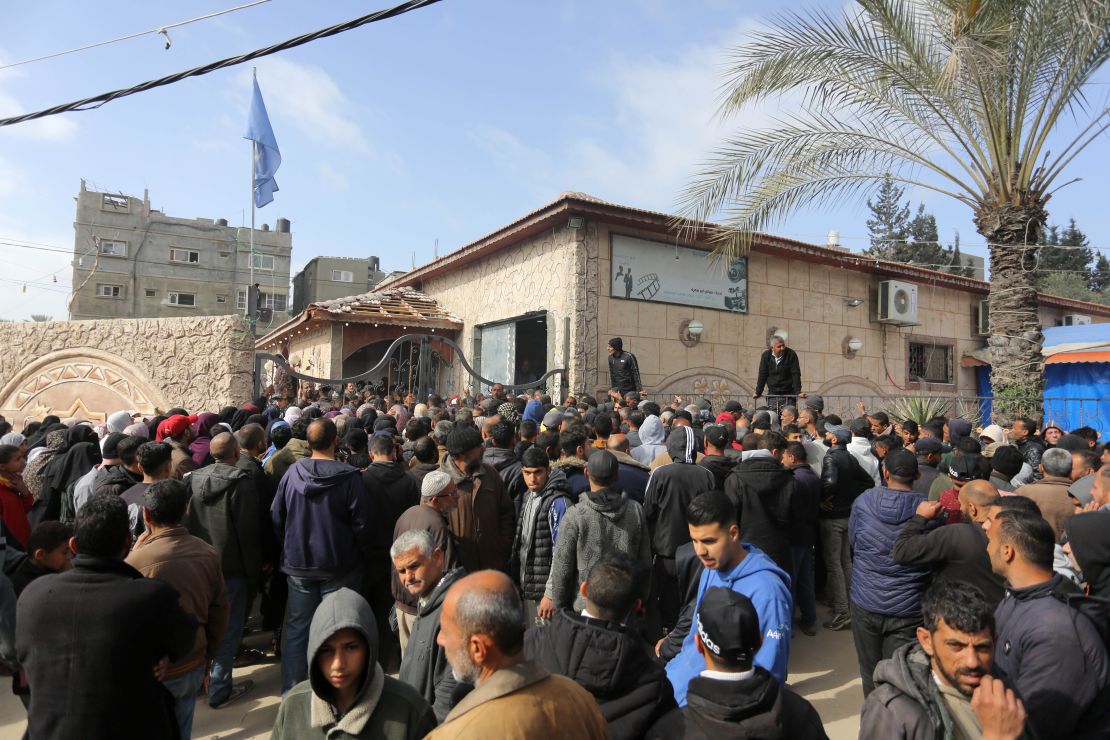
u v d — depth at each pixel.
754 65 9.52
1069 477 4.48
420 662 3.02
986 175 9.41
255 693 4.80
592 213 11.53
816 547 6.73
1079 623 2.38
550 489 4.50
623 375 10.88
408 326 15.36
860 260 14.75
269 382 20.34
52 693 2.55
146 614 2.66
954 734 1.92
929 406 11.72
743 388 13.65
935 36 9.05
